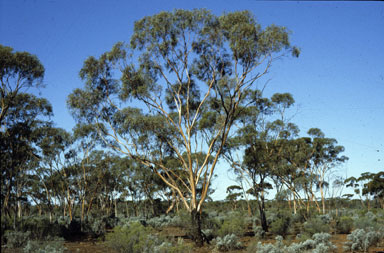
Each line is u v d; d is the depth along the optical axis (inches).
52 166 1080.8
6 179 664.4
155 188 1611.7
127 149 815.7
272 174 1211.2
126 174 1619.1
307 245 536.1
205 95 798.5
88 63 781.3
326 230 751.7
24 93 840.3
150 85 788.6
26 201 1027.9
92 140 1125.1
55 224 856.3
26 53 754.8
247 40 710.5
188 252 537.3
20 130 764.6
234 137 1066.7
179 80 799.1
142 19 761.6
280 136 1189.1
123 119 815.7
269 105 1045.2
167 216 1380.4
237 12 722.8
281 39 711.1
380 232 592.4
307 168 1491.1
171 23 759.7
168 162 1273.4
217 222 883.4
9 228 645.9
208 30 747.4
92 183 1247.5
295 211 1433.3
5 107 764.6
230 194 2267.5
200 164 1056.8
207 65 799.1
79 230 991.0
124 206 2332.7
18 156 725.9
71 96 803.4
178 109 794.8
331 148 1524.4
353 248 508.4
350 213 1360.7
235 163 1076.5
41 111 876.6
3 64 733.9
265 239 772.0
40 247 560.1
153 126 765.3
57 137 1054.4
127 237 557.3
